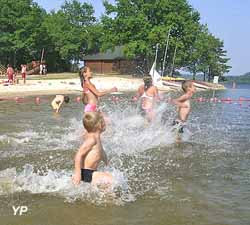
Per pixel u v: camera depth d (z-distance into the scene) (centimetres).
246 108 2369
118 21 7019
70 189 674
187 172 806
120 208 601
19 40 7194
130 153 973
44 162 862
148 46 6706
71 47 8319
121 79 5359
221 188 702
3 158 895
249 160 921
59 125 1434
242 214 582
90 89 1165
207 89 5478
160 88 4428
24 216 569
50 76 5944
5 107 2112
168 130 1279
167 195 661
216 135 1266
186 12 6925
